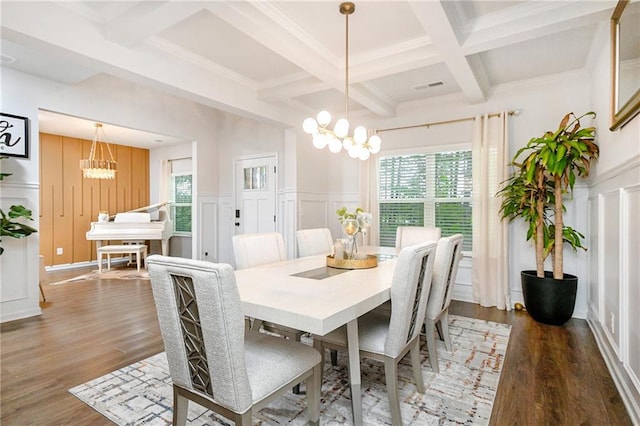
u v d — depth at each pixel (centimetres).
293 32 276
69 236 656
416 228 379
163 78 310
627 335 207
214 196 616
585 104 366
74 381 229
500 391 217
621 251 218
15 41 232
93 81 418
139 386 222
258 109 421
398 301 177
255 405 139
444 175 462
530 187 354
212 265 124
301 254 325
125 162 739
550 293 337
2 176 320
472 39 270
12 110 344
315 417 172
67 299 430
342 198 565
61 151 646
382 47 309
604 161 287
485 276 411
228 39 300
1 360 259
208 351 132
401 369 251
